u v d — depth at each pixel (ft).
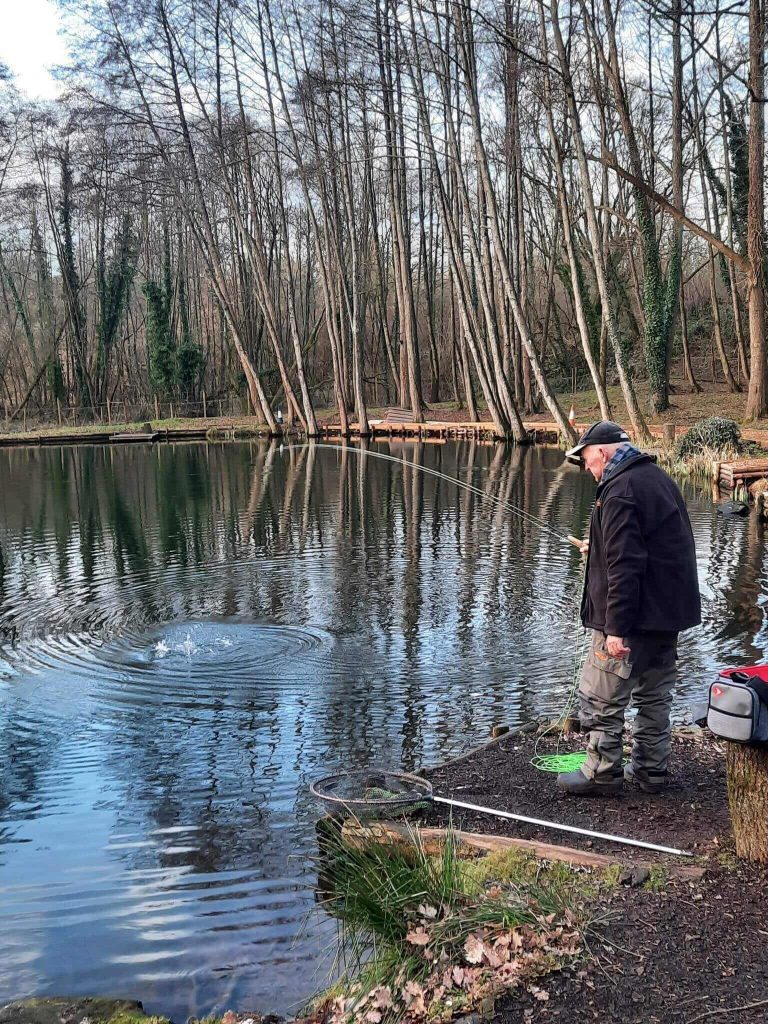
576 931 9.52
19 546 42.98
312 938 11.09
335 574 34.83
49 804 15.58
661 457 64.28
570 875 11.07
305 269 190.29
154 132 112.37
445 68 83.97
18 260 184.24
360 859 11.84
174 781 16.48
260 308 155.84
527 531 43.55
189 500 58.65
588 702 13.52
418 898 10.69
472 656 24.08
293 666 23.59
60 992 10.27
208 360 167.84
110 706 20.83
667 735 13.61
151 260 168.96
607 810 13.19
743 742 10.34
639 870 10.88
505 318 110.93
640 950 9.21
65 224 154.10
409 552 38.88
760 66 63.77
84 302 178.29
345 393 116.06
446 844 11.55
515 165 107.34
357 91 104.12
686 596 12.83
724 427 62.54
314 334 159.12
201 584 33.76
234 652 24.97
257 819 14.75
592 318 129.08
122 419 147.84
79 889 12.59
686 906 10.00
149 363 158.20
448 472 70.90
